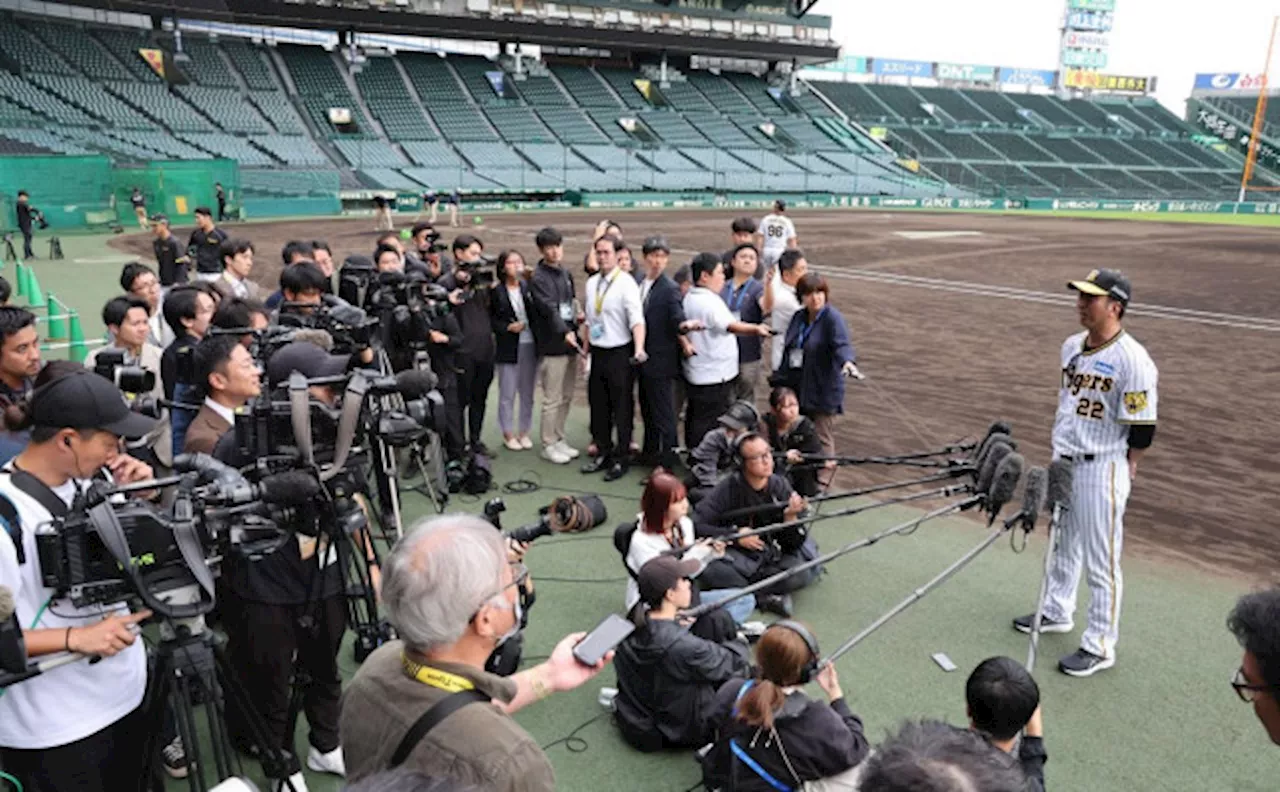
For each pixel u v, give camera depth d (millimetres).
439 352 6895
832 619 5305
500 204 44219
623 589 5594
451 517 2055
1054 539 4582
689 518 5250
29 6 40531
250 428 3297
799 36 59656
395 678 1976
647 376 7391
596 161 51031
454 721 1863
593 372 7500
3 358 4215
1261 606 2172
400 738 1878
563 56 58812
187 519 2555
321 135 45125
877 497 7516
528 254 22969
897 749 1525
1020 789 1448
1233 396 10883
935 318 15773
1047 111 74625
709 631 4320
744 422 6168
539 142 51219
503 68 55062
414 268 8500
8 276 18938
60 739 2703
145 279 6609
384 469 4660
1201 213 54469
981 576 5922
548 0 50875
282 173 39094
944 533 6664
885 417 9891
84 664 2744
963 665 4816
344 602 3680
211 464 2936
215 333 4035
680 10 55031
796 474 6152
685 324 7027
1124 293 4594
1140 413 4586
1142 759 4059
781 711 3211
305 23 45594
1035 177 63219
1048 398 10703
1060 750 4113
